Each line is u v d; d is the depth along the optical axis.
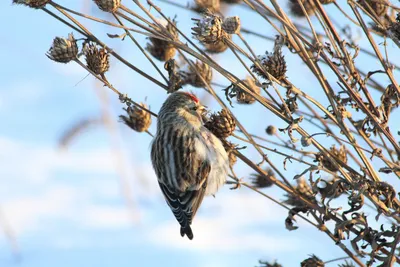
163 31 9.26
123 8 9.12
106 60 9.53
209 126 10.30
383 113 8.94
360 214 9.16
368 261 9.12
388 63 8.82
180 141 10.55
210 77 10.80
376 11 10.02
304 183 10.49
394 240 8.97
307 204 9.55
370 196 8.97
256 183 10.91
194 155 10.38
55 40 9.44
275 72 9.04
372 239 9.14
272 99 9.14
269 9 8.65
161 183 10.73
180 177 10.45
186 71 10.81
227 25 8.79
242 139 9.67
